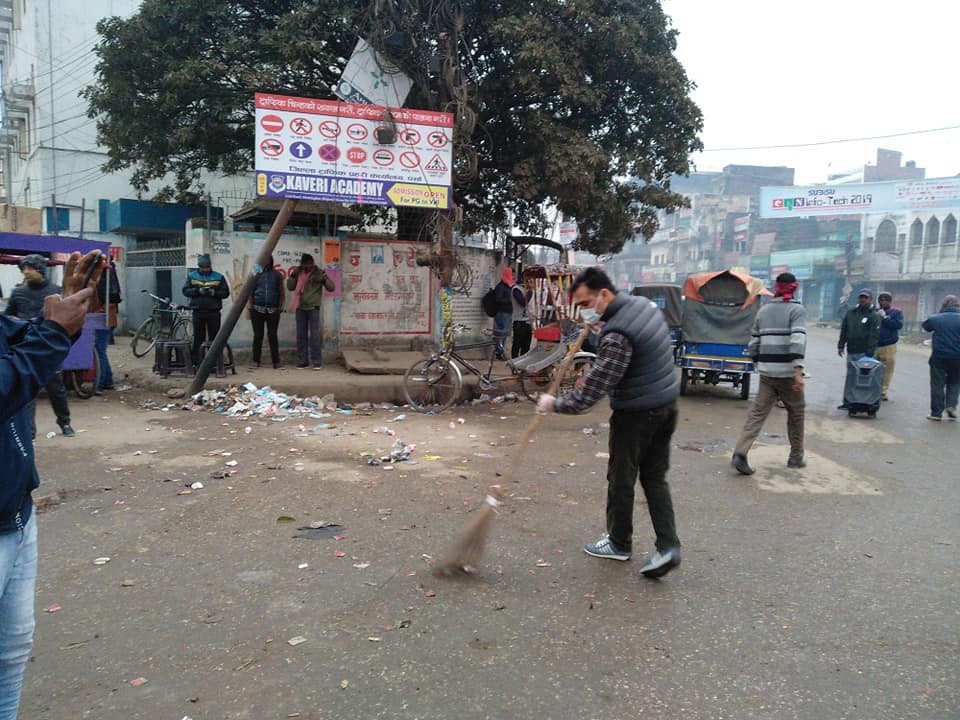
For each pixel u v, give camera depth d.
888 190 22.08
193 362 10.29
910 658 3.14
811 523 4.98
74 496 5.25
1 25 23.25
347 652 3.11
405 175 9.41
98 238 19.58
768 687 2.89
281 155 8.87
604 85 12.35
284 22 10.59
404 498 5.31
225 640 3.21
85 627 3.31
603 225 13.95
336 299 11.57
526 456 6.76
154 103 11.77
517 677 2.93
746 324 11.08
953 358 9.03
